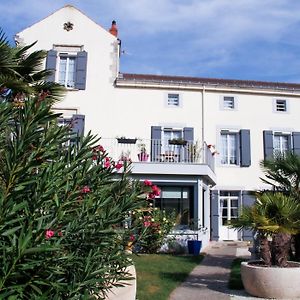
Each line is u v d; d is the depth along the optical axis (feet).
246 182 62.23
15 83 22.67
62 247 10.67
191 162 51.03
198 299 23.16
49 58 60.03
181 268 33.83
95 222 11.78
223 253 45.70
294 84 70.13
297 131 63.87
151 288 25.67
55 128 11.41
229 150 63.52
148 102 60.90
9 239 9.70
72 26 61.77
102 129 59.00
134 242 14.94
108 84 60.49
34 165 10.21
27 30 61.46
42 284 10.05
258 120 63.41
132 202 13.38
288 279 22.77
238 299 23.12
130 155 55.62
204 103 62.28
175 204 51.03
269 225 23.86
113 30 66.59
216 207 61.57
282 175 31.83
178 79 66.90
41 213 10.64
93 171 13.10
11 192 9.77
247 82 69.26
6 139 11.06
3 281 9.04
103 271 11.76
